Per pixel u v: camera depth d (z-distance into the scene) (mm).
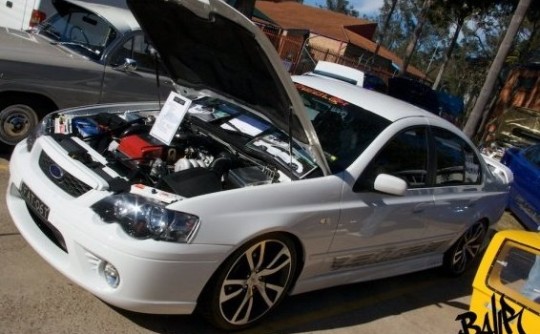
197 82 4398
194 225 2953
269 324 3742
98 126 4004
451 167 4883
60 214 3088
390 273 4672
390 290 5012
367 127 4156
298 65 22516
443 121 4848
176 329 3369
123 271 2891
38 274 3584
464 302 5238
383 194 4008
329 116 4301
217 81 4129
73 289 3516
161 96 6371
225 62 3699
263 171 3623
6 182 4887
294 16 37031
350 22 39906
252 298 3439
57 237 3230
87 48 5887
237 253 3170
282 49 22562
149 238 2887
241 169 3537
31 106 5516
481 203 5336
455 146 4934
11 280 3443
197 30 3510
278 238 3389
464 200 5004
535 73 18438
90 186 3133
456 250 5457
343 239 3818
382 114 4309
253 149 3789
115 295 2951
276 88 3371
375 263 4469
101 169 3295
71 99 5703
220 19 3121
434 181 4645
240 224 3119
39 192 3260
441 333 4453
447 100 14391
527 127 12758
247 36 3096
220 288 3189
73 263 3078
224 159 3604
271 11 36156
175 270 2928
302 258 3668
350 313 4301
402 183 3762
